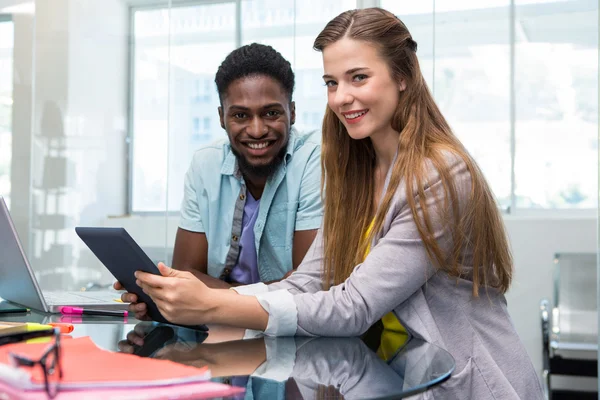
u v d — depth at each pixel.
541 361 2.97
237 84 1.51
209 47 3.33
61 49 3.53
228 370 0.79
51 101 3.55
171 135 3.40
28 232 3.57
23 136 3.58
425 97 1.23
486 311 1.18
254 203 1.71
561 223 3.00
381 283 1.07
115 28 3.45
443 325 1.15
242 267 1.74
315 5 3.17
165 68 3.40
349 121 1.22
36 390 0.62
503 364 1.16
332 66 1.21
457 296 1.16
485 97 3.16
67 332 1.02
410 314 1.12
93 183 3.50
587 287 2.90
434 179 1.12
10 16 3.58
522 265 3.03
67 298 1.38
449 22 3.15
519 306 3.03
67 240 3.54
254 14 3.25
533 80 3.12
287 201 1.66
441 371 0.80
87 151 3.51
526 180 3.15
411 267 1.09
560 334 2.92
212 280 1.62
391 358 0.88
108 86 3.47
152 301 1.10
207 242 1.75
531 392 1.18
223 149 1.73
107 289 3.53
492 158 3.18
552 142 3.13
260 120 1.53
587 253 2.91
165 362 0.74
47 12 3.54
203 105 3.36
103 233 0.99
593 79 3.06
